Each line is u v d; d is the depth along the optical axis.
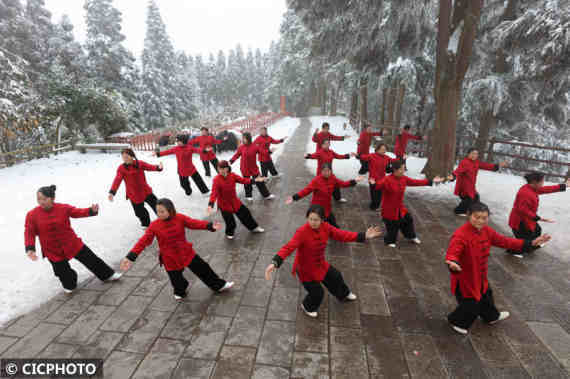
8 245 5.94
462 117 14.18
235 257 5.49
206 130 10.38
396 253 5.59
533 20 9.34
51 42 24.09
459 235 3.40
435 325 3.84
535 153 14.16
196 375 3.17
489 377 3.11
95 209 4.35
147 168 6.43
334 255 5.53
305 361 3.34
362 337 3.66
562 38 8.66
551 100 12.19
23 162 13.33
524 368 3.21
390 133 16.45
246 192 8.41
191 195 8.84
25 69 16.95
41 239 4.13
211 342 3.60
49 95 16.44
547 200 8.12
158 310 4.15
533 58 10.32
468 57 8.68
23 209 7.87
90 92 17.03
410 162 12.75
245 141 8.02
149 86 33.97
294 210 7.68
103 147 15.47
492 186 9.48
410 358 3.36
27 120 13.53
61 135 17.80
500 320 3.90
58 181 10.41
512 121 13.46
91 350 3.50
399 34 12.11
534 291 4.49
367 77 16.89
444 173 9.96
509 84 11.56
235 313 4.08
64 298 4.40
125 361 3.35
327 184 5.61
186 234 6.37
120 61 28.66
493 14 12.27
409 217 5.74
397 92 15.92
